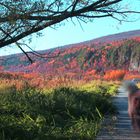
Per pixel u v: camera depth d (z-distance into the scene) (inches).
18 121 544.1
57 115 594.2
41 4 379.6
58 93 807.1
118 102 937.5
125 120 644.1
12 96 713.6
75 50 4653.1
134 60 4183.1
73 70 3713.1
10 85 951.6
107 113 716.0
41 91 874.1
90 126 568.4
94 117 627.8
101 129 564.1
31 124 526.0
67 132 522.3
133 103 466.6
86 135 516.4
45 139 470.6
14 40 391.2
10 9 371.9
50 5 386.9
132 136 517.7
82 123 579.8
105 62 4495.6
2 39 392.8
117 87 1515.7
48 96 741.9
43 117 567.5
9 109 597.9
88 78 2114.9
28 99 681.6
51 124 561.3
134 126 482.9
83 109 653.9
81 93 849.5
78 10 389.7
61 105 653.9
